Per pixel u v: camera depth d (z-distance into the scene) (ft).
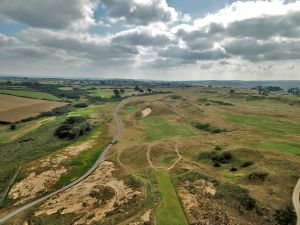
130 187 206.28
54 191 221.87
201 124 390.42
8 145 334.03
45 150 314.35
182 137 334.24
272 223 149.07
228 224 150.51
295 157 222.89
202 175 209.97
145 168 241.14
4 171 257.34
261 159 226.17
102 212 176.86
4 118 447.42
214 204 171.12
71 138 361.10
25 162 279.90
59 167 265.13
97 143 337.72
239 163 229.86
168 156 265.75
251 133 324.19
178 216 160.76
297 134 315.37
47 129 404.36
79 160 279.90
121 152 295.69
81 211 182.60
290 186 178.09
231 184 188.85
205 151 262.88
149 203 177.37
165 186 199.41
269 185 184.34
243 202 167.02
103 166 260.42
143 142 322.55
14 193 221.66
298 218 149.28
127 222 158.81
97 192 204.03
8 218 186.19
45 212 186.70
